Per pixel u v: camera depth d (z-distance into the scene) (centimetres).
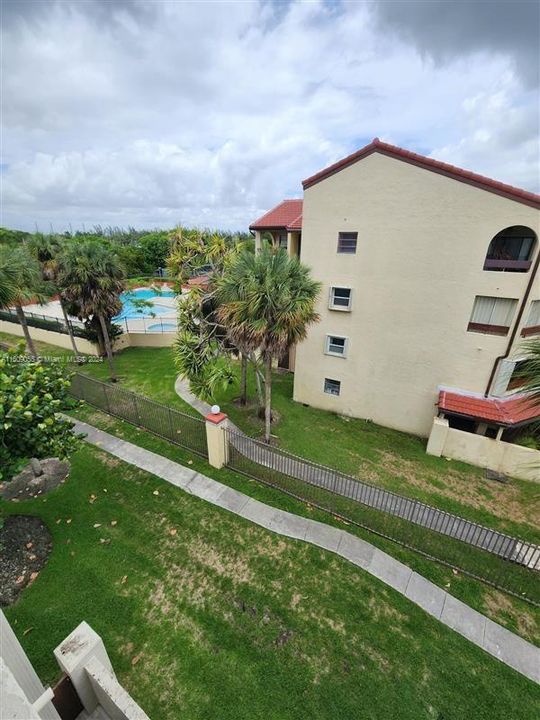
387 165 1258
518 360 1277
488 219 1162
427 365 1445
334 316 1576
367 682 589
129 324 3466
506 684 601
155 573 759
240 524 905
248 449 1150
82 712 465
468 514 1084
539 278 1177
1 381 646
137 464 1130
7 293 1464
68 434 782
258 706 550
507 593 765
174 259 1598
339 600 723
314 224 1476
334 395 1723
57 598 696
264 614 686
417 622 691
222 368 1421
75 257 1623
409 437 1545
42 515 909
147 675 581
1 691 263
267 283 1061
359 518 935
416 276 1345
